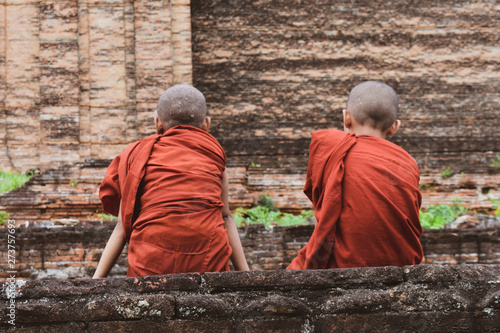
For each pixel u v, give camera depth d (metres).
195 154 2.78
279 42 12.44
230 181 10.72
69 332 2.05
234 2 12.41
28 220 9.70
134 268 2.59
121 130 11.10
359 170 2.66
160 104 3.02
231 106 12.27
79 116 11.02
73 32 11.05
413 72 12.61
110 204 2.90
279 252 7.58
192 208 2.62
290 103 12.38
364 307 2.09
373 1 12.64
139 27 11.15
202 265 2.58
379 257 2.59
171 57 11.12
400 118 12.52
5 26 11.16
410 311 2.09
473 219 9.05
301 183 11.47
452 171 11.93
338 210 2.63
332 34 12.53
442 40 12.71
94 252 7.24
